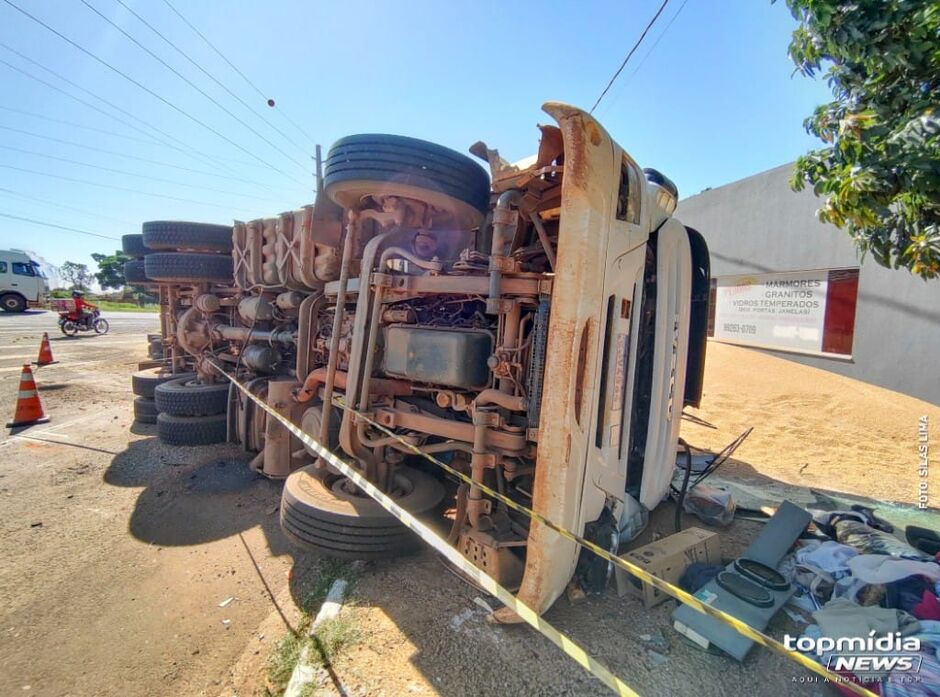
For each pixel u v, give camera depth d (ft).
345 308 13.14
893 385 29.22
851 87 10.05
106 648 8.06
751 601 7.92
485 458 8.52
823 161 10.91
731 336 42.11
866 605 7.93
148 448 18.84
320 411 13.01
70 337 58.44
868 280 30.71
